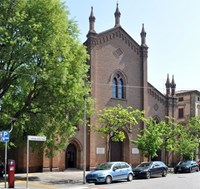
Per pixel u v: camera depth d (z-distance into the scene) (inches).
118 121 1350.9
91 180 1064.2
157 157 1914.4
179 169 1630.2
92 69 1619.1
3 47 995.3
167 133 1651.1
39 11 1008.9
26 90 1079.0
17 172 1414.9
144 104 1814.7
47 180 1148.5
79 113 1161.4
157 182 1112.8
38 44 989.8
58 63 1038.4
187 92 2598.4
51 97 1082.1
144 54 1847.9
